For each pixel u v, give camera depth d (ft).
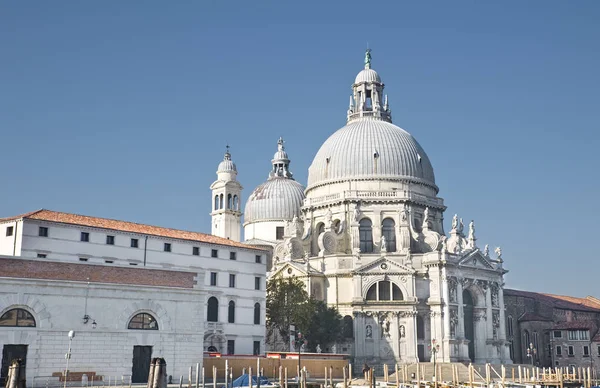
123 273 220.84
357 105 475.31
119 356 214.69
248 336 325.42
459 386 257.14
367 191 418.10
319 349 369.30
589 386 278.05
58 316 205.98
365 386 254.27
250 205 498.69
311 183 451.53
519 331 464.24
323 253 399.44
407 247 400.06
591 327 453.17
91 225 275.80
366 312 376.89
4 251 260.21
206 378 251.60
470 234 418.10
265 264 340.59
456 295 388.16
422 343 379.76
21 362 169.48
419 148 452.35
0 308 196.85
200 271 237.25
